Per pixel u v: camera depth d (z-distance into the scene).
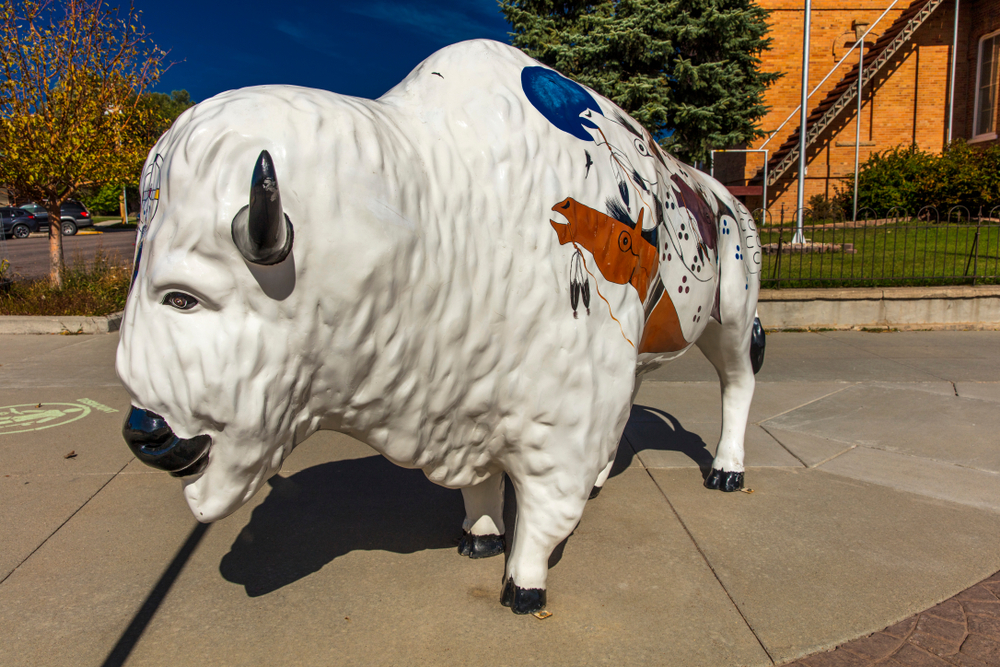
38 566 2.74
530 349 2.00
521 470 2.19
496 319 1.93
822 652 2.19
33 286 9.48
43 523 3.14
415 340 1.81
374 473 3.81
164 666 2.11
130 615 2.39
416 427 1.93
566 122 2.14
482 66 2.07
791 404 5.24
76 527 3.10
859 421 4.78
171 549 2.89
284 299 1.59
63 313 8.53
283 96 1.64
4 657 2.15
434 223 1.79
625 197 2.23
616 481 3.68
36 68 9.20
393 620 2.35
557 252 2.01
